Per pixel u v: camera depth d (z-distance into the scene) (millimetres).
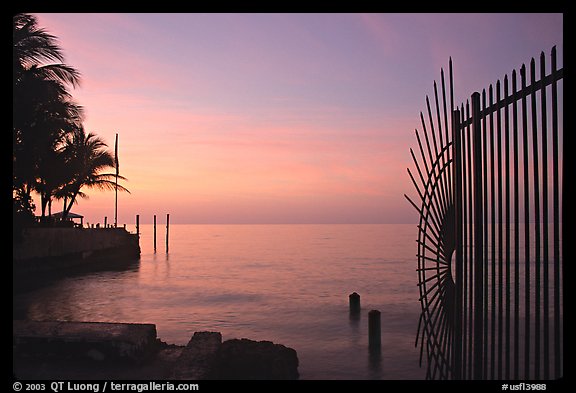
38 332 8055
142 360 8008
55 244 31875
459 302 4391
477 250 4020
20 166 24000
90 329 8211
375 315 14961
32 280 28234
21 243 26875
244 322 19344
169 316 20453
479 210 4031
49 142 25547
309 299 26047
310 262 53312
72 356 7977
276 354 9344
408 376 11484
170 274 38906
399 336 16672
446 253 4582
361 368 12352
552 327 13703
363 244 101750
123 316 20203
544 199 3064
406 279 36312
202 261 53906
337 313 21672
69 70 24094
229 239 134125
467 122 4215
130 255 49938
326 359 13430
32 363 7871
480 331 3961
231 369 8852
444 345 4605
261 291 29062
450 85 4453
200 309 22391
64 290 27922
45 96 22562
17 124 22312
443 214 4590
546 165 3033
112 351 7914
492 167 3787
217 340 8727
